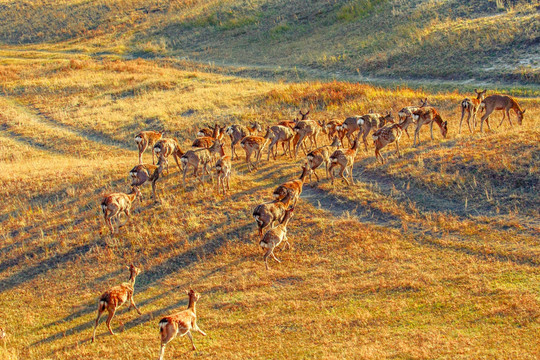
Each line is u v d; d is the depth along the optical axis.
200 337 13.41
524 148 20.64
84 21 73.00
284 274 15.81
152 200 21.17
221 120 32.59
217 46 58.75
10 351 13.53
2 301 16.27
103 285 16.56
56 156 30.12
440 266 15.17
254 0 68.38
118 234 19.00
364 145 25.50
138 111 36.34
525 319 12.41
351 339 12.52
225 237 18.17
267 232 16.08
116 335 13.95
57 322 14.95
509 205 17.81
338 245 17.02
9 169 26.44
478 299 13.41
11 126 35.81
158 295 15.66
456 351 11.55
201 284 15.86
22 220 20.73
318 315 13.66
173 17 69.50
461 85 36.16
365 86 35.97
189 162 21.75
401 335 12.40
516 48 38.34
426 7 50.94
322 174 22.53
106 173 24.53
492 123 26.84
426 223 17.56
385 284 14.56
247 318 13.96
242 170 23.86
